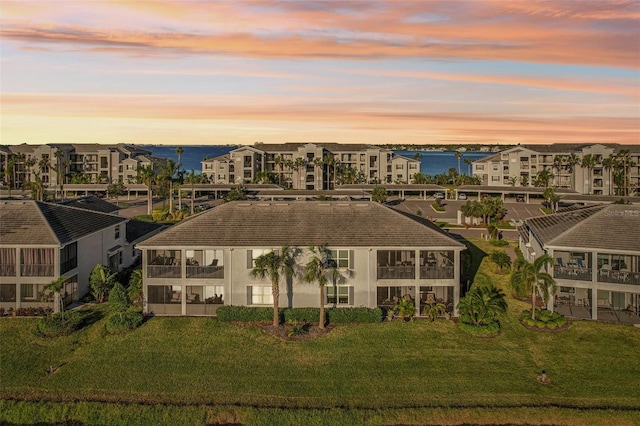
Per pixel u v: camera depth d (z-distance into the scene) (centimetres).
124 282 4903
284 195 10406
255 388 3108
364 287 4084
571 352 3503
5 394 3044
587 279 4016
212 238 4116
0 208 4466
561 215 4894
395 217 4328
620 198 9525
